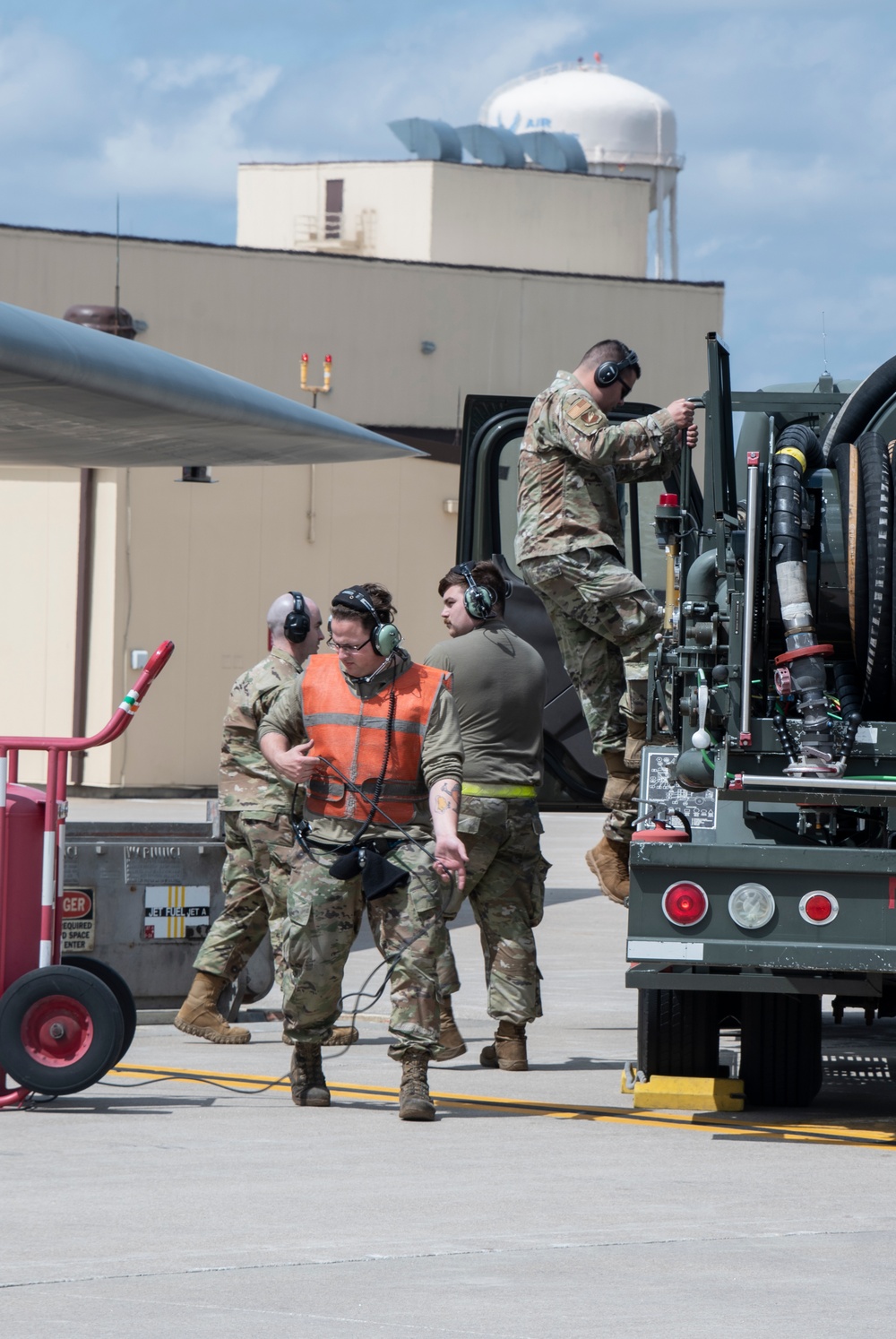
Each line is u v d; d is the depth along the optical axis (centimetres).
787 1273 1073
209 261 9562
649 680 1733
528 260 13638
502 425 2331
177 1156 1401
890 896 1438
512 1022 1895
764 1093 1686
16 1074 1569
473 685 1881
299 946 1627
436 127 13700
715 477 1562
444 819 1568
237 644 6712
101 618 6506
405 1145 1465
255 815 2028
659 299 10794
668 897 1459
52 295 9238
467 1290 1027
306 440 3519
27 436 3434
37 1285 1028
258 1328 950
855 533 1487
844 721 1482
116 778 6506
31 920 1603
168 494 6562
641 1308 995
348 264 9906
